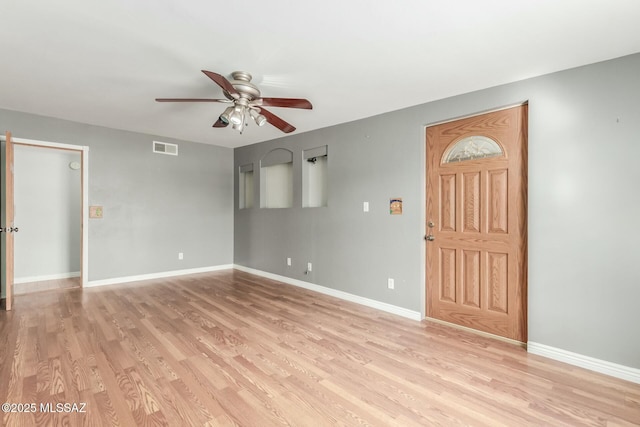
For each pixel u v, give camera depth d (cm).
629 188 220
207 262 571
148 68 255
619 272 223
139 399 188
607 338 227
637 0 164
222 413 176
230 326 307
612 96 226
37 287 443
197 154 552
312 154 452
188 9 178
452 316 318
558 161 248
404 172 345
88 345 259
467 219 308
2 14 183
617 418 177
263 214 536
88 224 443
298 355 248
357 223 390
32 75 270
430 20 187
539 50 219
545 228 254
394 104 335
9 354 241
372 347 265
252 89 259
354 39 209
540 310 256
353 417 175
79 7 176
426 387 206
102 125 441
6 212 340
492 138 291
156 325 306
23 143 382
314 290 446
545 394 200
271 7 176
